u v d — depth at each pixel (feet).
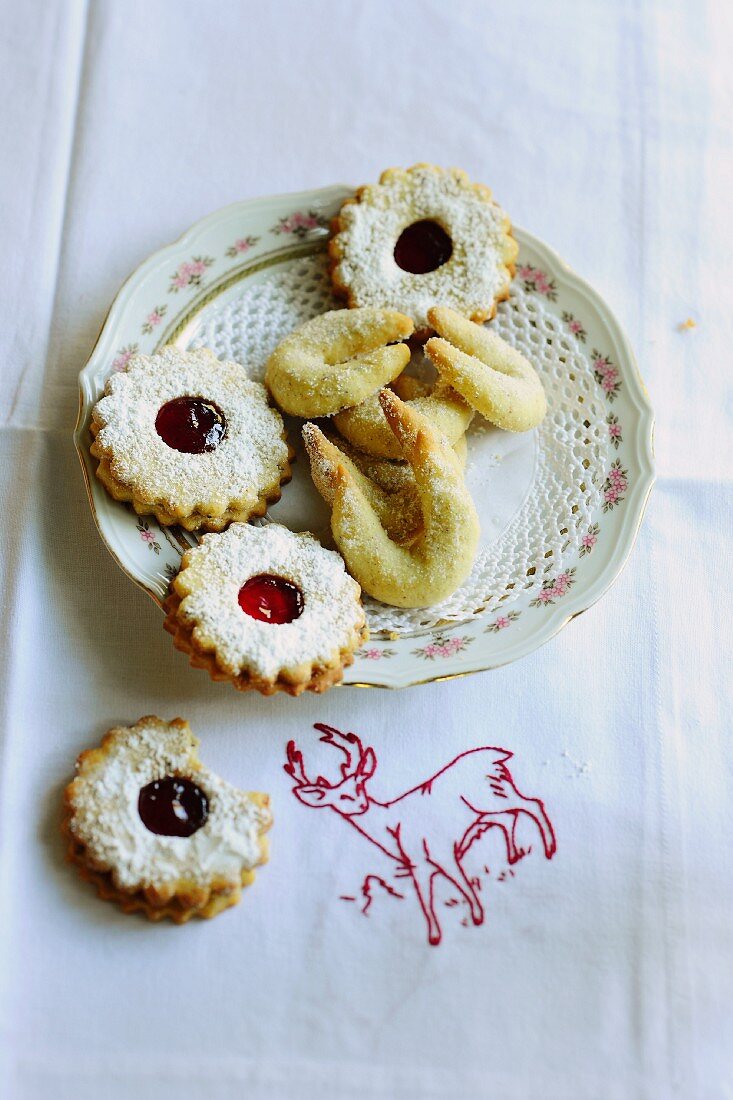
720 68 2.10
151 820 1.65
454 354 1.78
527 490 1.83
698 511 1.87
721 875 1.71
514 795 1.72
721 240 2.01
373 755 1.72
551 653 1.78
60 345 1.89
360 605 1.72
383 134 2.03
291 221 1.90
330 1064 1.61
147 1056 1.60
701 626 1.82
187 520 1.75
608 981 1.66
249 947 1.64
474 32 2.09
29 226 1.94
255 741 1.72
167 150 1.99
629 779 1.73
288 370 1.79
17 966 1.63
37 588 1.77
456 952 1.65
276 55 2.06
